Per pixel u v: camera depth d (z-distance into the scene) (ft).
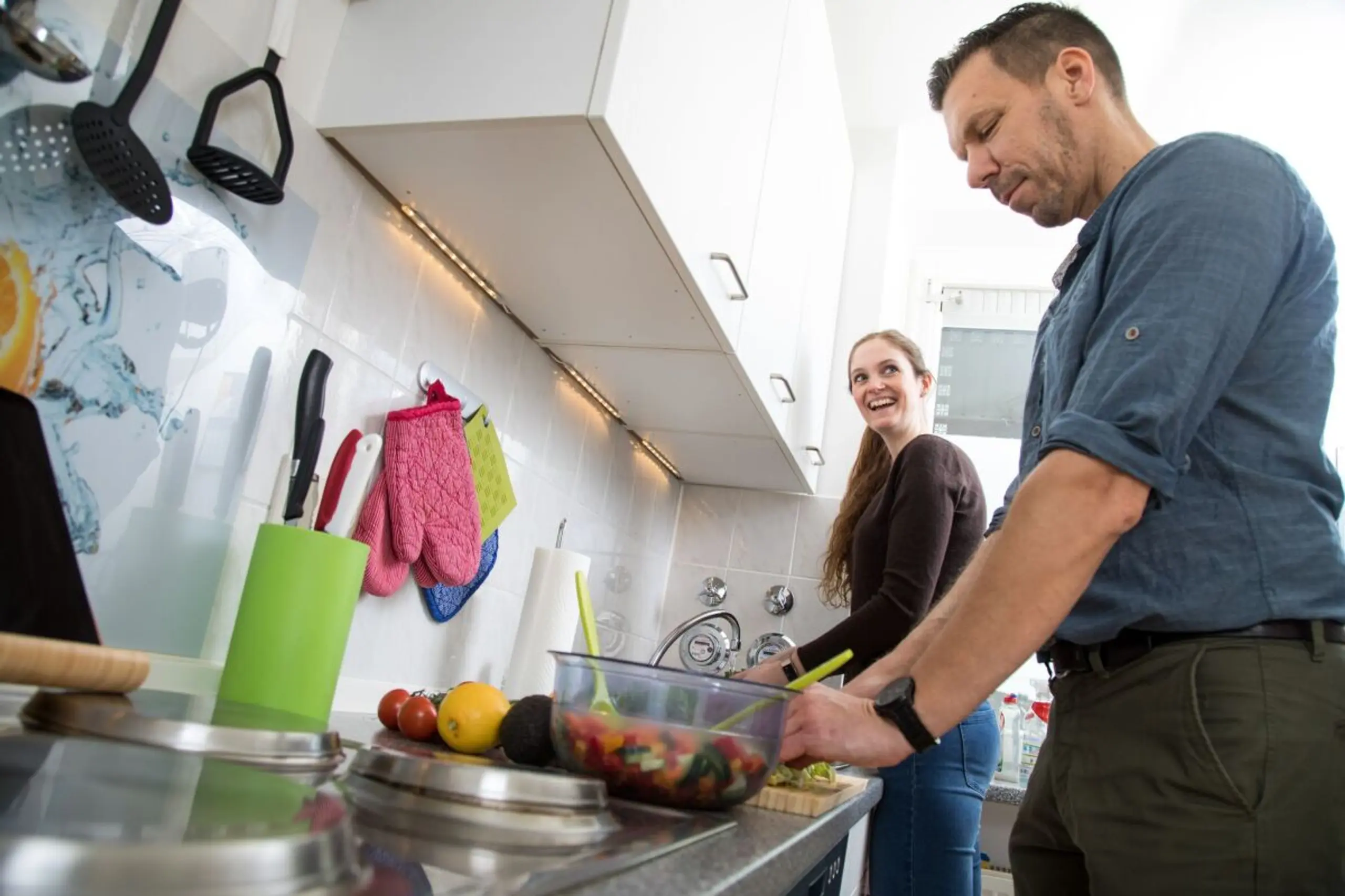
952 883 5.32
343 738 2.99
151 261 2.86
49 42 2.38
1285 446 2.83
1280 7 7.17
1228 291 2.59
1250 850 2.55
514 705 3.07
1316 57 7.53
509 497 4.84
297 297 3.46
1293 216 2.82
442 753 3.06
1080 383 2.73
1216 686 2.69
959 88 3.84
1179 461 2.52
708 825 2.32
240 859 1.07
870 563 6.13
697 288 4.33
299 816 1.29
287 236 3.40
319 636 3.00
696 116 4.10
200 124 2.93
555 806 2.07
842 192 8.33
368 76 3.53
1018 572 2.55
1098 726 2.95
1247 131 8.45
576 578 3.37
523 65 3.32
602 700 2.66
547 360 5.57
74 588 2.46
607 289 4.50
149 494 2.91
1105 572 2.95
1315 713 2.61
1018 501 2.60
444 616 4.60
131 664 2.04
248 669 2.92
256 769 1.73
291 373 3.45
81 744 1.53
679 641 8.00
